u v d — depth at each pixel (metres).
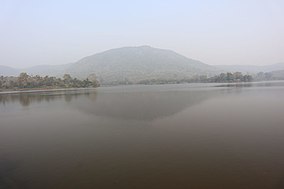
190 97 79.50
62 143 29.39
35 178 19.84
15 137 33.38
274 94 79.94
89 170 20.91
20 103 80.06
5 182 19.38
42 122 43.59
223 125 34.97
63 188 18.06
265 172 19.12
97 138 30.84
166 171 20.05
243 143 26.38
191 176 18.97
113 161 22.67
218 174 19.12
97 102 74.25
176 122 38.03
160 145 26.75
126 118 43.34
